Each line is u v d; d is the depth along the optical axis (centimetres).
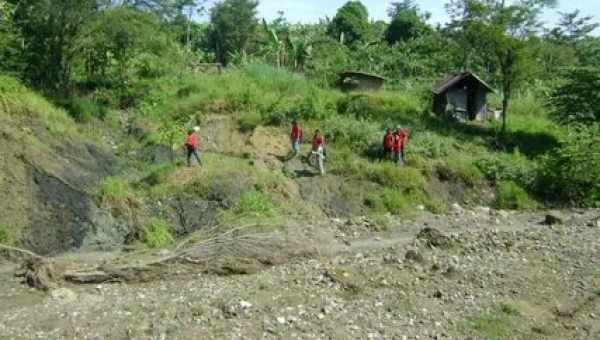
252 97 2934
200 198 1923
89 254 1540
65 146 2064
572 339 980
